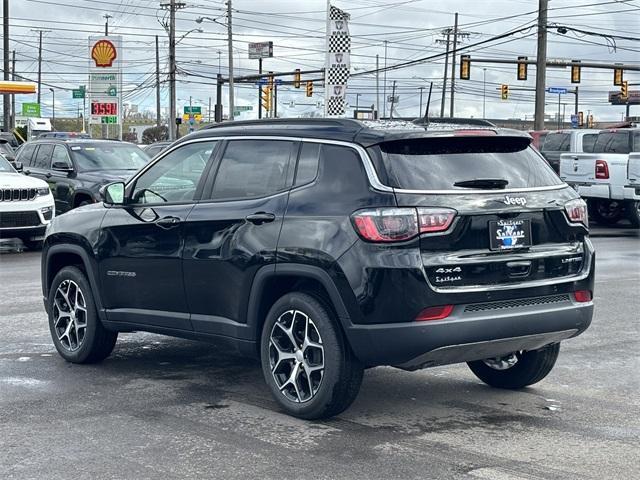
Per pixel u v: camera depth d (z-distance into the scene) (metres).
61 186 18.91
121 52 46.22
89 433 5.85
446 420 6.17
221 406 6.50
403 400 6.70
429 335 5.57
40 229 16.95
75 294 7.87
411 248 5.59
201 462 5.27
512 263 5.87
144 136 83.50
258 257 6.19
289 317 6.14
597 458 5.38
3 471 5.12
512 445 5.62
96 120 47.03
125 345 8.69
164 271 6.96
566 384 7.25
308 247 5.89
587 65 44.28
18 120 97.06
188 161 7.07
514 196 5.95
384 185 5.71
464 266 5.69
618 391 7.04
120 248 7.31
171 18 55.72
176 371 7.62
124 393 6.88
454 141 6.03
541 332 5.98
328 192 5.96
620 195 21.02
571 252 6.18
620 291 12.09
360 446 5.57
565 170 22.33
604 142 22.02
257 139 6.63
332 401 5.90
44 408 6.45
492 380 7.08
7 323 9.67
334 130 6.14
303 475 5.05
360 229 5.67
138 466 5.21
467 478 5.01
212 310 6.67
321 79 56.06
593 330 9.48
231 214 6.46
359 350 5.71
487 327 5.72
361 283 5.62
